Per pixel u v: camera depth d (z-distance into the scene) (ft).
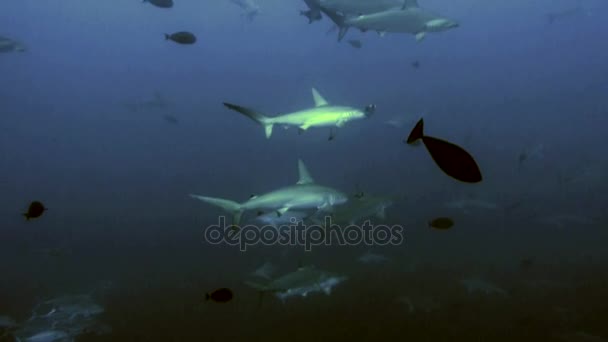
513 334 34.73
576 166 98.22
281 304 43.42
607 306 38.52
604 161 101.55
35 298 49.93
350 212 23.57
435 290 44.83
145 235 79.82
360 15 28.17
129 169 171.12
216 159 163.32
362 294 44.62
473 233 64.95
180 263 60.95
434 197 85.20
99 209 105.40
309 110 22.49
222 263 58.54
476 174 6.18
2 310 46.50
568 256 53.16
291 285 21.80
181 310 44.06
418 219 72.74
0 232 89.15
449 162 6.19
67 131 256.52
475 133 138.00
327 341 35.45
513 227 66.49
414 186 95.55
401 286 46.34
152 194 118.32
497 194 84.99
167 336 38.14
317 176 118.73
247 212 22.56
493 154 115.03
